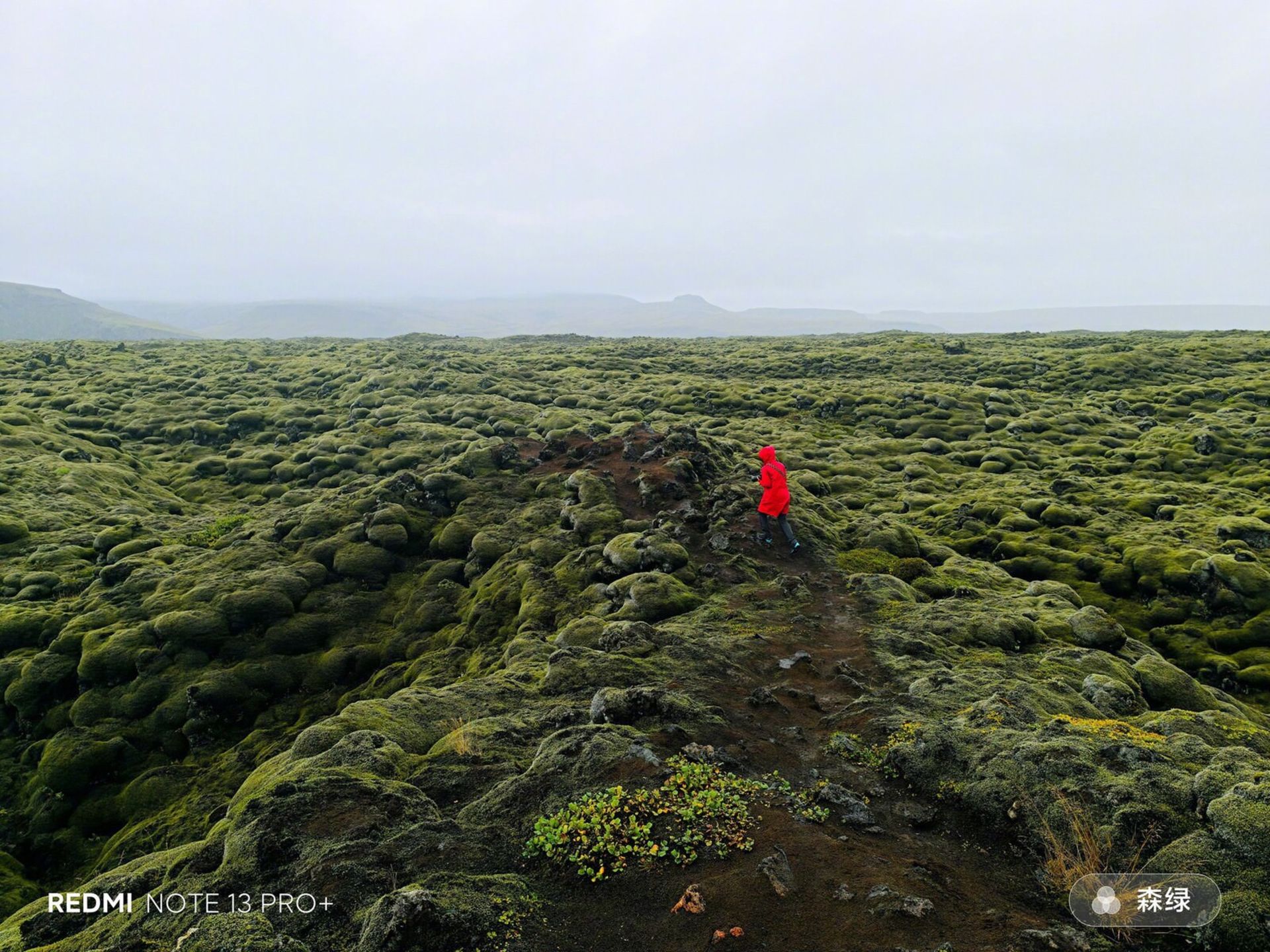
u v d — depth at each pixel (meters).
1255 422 52.88
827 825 8.41
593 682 13.17
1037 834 7.96
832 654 15.19
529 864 7.54
